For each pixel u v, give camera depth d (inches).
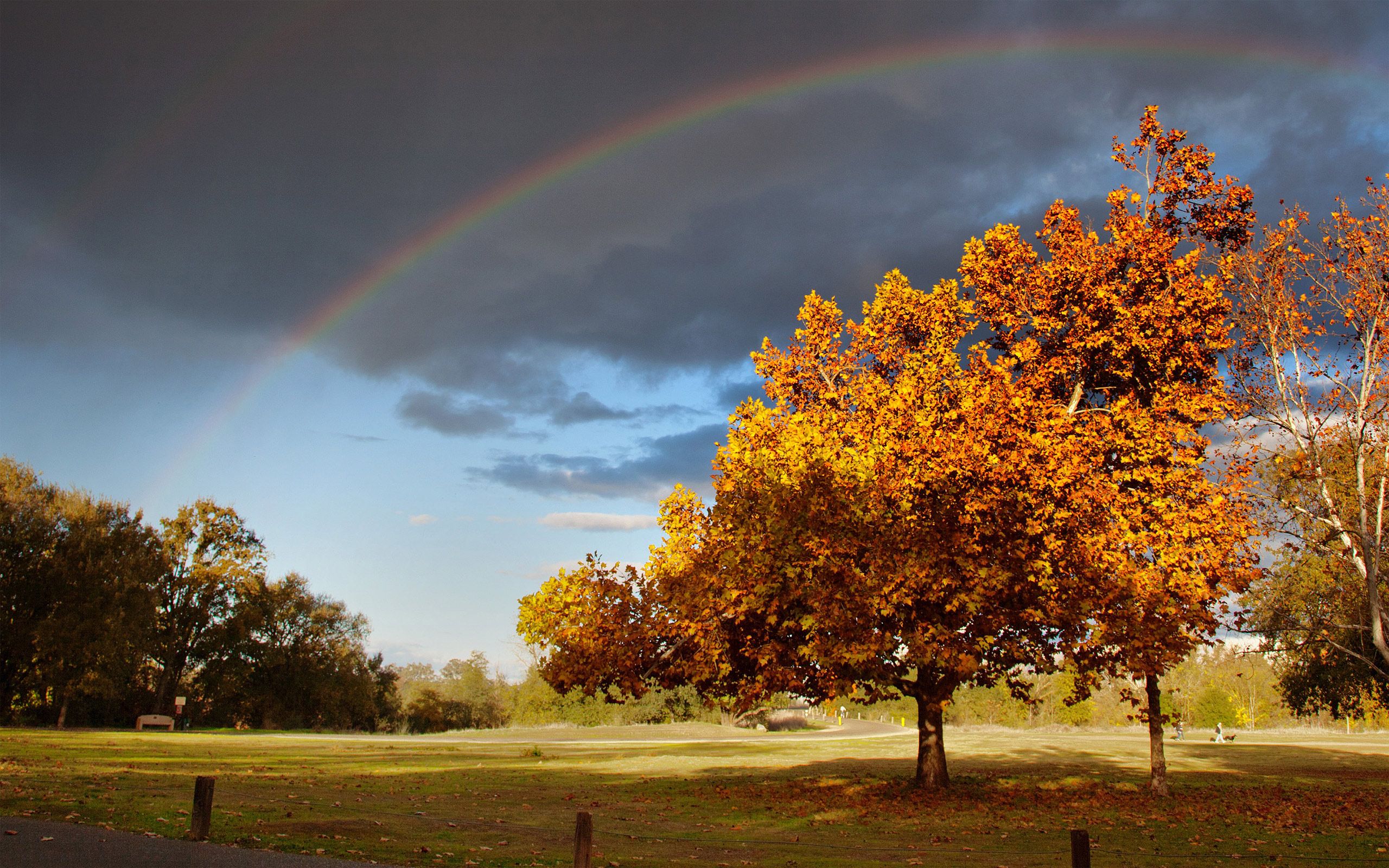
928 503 828.6
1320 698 1454.2
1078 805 835.4
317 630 3029.0
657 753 1464.1
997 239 1047.6
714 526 901.8
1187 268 940.6
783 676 816.3
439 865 471.8
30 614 2009.1
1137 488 927.7
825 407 1031.0
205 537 2650.1
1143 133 1048.8
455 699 4468.5
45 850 454.0
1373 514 912.3
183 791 737.0
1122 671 854.5
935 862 545.0
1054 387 1028.5
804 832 685.9
